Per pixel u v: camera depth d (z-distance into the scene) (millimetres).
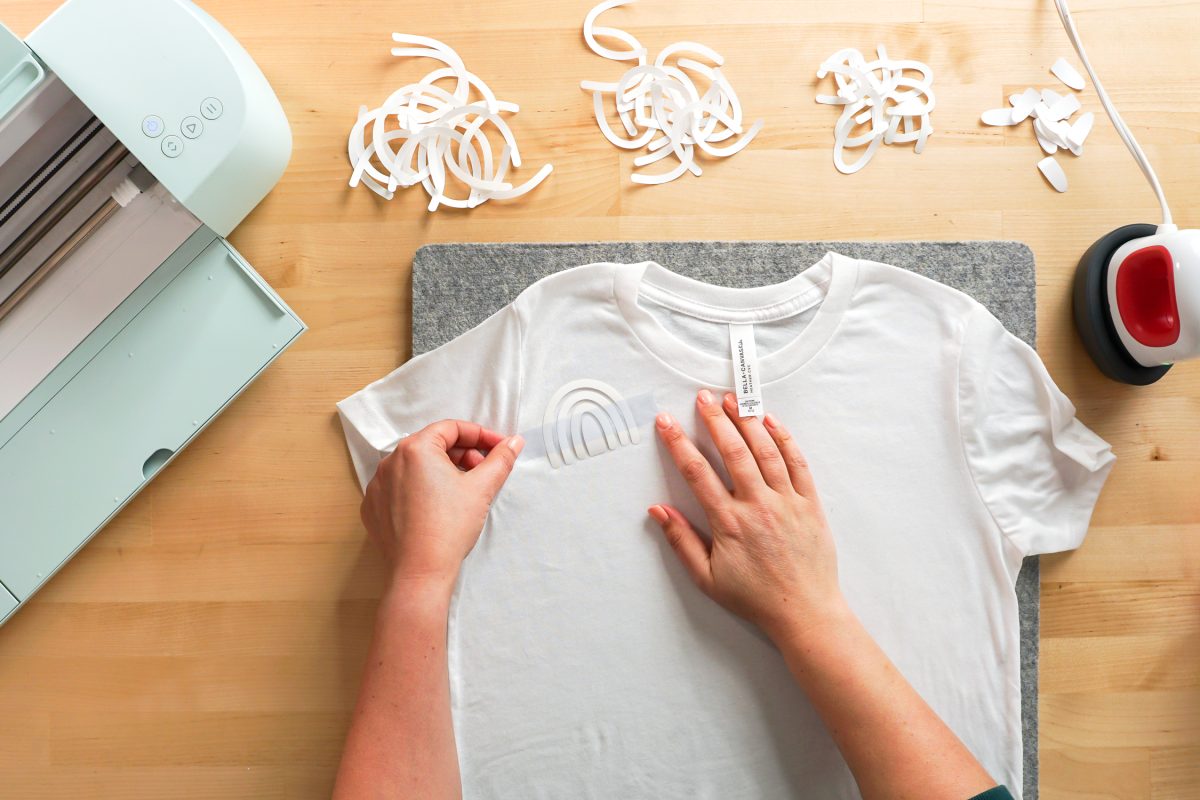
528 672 637
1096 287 660
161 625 669
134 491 632
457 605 635
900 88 690
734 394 639
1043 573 680
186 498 672
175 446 635
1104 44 691
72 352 618
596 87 681
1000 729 643
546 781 634
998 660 645
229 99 556
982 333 644
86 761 665
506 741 634
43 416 620
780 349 643
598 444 644
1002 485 646
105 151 580
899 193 688
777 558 592
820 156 688
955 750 524
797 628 579
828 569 601
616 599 641
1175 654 678
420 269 673
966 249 682
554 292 642
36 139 573
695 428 646
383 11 684
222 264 631
